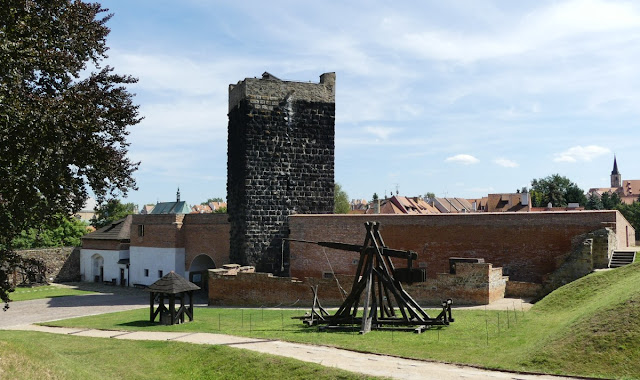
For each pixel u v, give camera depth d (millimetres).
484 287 27203
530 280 30578
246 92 40812
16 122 14203
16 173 14781
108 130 17516
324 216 38031
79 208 17734
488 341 18984
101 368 19922
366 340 20594
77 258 62125
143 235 52062
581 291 23719
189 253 48344
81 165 16953
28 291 51938
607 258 27438
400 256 23703
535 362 15766
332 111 43312
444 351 18062
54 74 16156
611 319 16938
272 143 41375
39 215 15891
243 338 22516
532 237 30703
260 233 40719
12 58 13969
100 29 17703
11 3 14414
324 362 17375
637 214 90500
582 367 14922
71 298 46125
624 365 14547
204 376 18500
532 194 116625
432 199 127438
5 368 16062
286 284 33781
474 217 32438
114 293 48906
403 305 23281
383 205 98750
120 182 18266
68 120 15703
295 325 25375
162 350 21922
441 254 33375
